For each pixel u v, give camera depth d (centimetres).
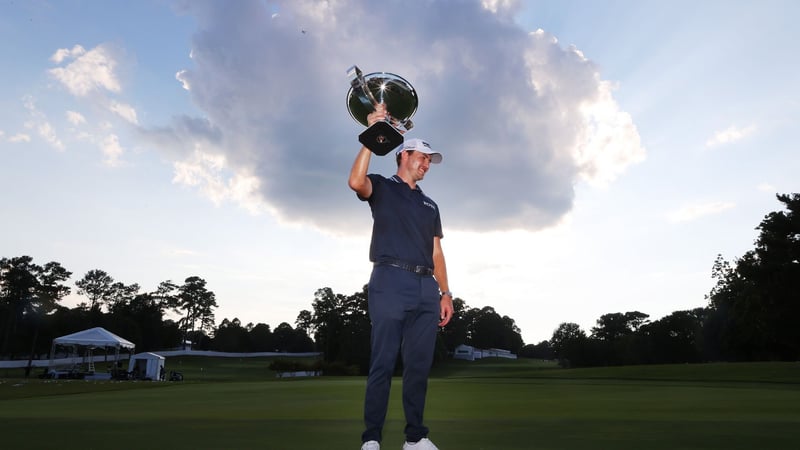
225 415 501
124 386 1772
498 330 14500
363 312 9750
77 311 9781
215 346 12288
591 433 318
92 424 380
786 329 4344
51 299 9388
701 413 525
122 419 435
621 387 1291
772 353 5041
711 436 302
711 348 6181
